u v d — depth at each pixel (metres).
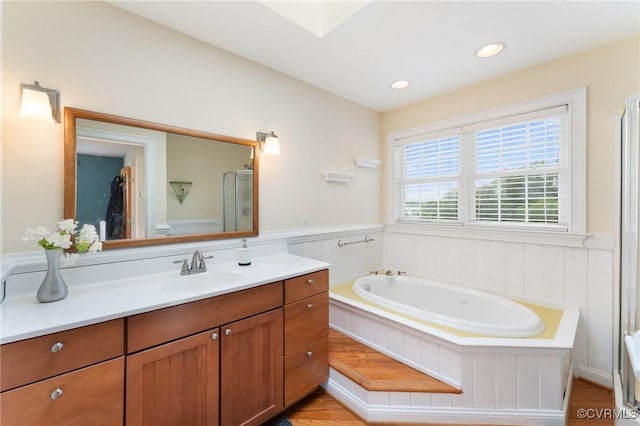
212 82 1.92
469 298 2.47
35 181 1.33
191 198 1.82
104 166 1.50
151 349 1.15
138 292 1.32
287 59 2.11
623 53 1.85
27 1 1.30
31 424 0.91
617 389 1.66
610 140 1.90
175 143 1.76
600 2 1.49
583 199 2.02
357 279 2.83
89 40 1.46
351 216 2.99
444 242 2.83
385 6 1.52
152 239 1.65
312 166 2.59
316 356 1.82
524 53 2.02
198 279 1.67
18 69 1.28
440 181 2.89
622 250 1.70
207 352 1.32
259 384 1.52
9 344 0.88
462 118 2.66
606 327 1.94
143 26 1.63
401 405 1.67
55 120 1.36
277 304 1.61
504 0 1.47
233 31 1.77
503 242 2.44
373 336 2.12
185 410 1.25
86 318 1.01
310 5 1.77
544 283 2.22
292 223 2.43
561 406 1.58
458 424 1.63
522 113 2.29
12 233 1.27
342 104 2.87
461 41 1.86
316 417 1.73
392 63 2.17
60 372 0.96
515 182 2.40
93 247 1.29
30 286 1.28
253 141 2.12
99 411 1.04
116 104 1.54
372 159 3.20
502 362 1.60
